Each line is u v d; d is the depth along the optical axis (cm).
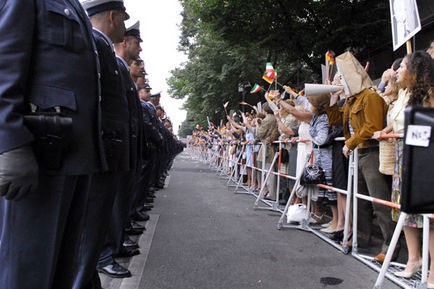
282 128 684
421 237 400
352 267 426
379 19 1059
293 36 1166
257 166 973
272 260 447
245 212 742
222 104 2166
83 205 228
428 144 125
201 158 3014
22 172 175
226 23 1220
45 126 185
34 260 194
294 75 1706
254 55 1812
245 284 374
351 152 459
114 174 314
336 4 1087
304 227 593
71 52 204
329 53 630
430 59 333
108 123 311
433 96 331
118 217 396
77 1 225
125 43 438
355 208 458
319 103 527
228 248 493
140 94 660
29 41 185
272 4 1120
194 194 985
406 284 361
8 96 175
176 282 378
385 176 438
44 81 193
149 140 622
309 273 406
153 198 852
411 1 396
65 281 226
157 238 539
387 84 533
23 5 183
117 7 323
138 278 387
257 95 1917
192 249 487
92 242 307
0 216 198
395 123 388
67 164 199
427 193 125
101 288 338
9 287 193
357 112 437
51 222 197
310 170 549
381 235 565
